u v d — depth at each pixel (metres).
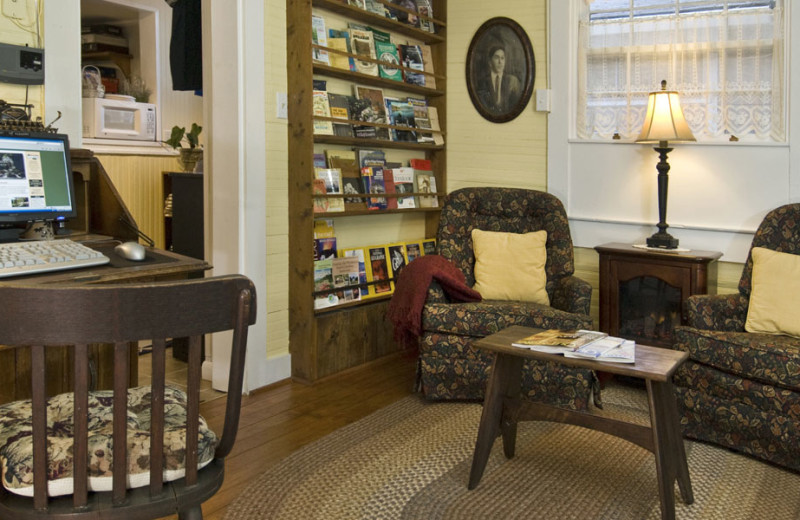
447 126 4.43
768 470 2.49
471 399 3.22
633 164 3.77
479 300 3.35
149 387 1.68
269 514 2.16
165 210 5.39
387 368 3.81
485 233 3.65
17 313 1.14
